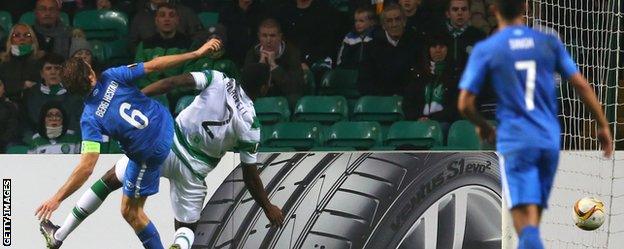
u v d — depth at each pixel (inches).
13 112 976.3
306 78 1024.2
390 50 1028.5
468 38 1023.6
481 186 818.8
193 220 776.9
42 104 977.5
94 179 840.9
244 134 761.6
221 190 828.6
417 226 817.5
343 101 1005.2
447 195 819.4
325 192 820.0
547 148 497.4
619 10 912.9
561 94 913.5
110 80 705.0
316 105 1002.1
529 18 872.3
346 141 981.8
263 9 1061.8
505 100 501.7
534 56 502.6
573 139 905.5
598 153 842.2
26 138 971.3
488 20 1033.5
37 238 839.1
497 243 818.2
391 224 816.3
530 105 499.2
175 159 759.1
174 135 754.2
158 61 715.4
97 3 1090.7
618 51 906.7
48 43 1030.4
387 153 821.9
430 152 821.2
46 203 705.0
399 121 994.7
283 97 1005.2
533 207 493.0
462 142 964.6
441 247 816.9
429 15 1035.9
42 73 994.7
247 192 826.2
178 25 1045.8
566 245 838.5
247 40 1050.1
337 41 1045.2
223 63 1034.1
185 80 737.6
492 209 818.2
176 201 775.1
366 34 1037.8
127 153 720.3
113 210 839.1
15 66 1000.2
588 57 938.1
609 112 936.3
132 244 839.1
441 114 997.2
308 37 1047.6
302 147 984.3
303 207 819.4
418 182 818.8
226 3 1070.4
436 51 1016.2
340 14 1053.8
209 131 754.2
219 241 827.4
